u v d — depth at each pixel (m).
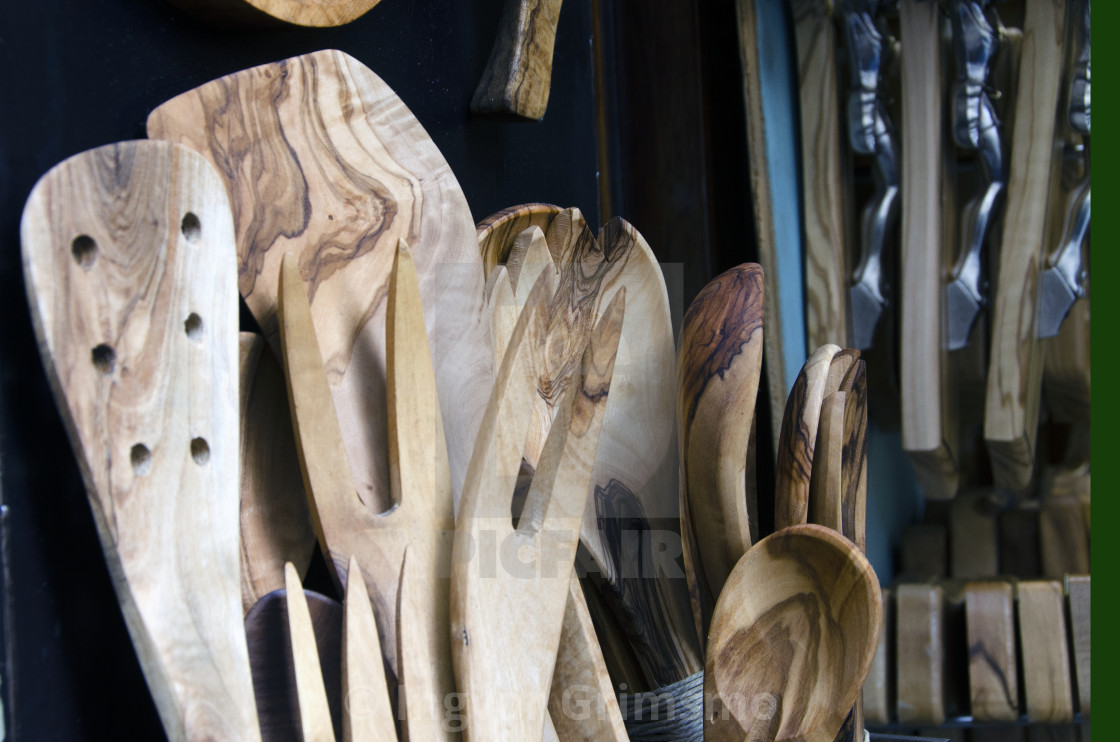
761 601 0.50
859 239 1.13
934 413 0.96
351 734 0.35
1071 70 0.96
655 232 0.99
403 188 0.51
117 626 0.39
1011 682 1.02
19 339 0.36
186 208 0.37
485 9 0.72
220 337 0.37
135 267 0.35
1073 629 1.03
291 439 0.44
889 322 1.09
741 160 1.06
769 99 1.00
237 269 0.41
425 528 0.43
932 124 0.96
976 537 1.23
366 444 0.45
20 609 0.35
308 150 0.47
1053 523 1.19
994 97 0.97
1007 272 0.95
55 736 0.36
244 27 0.48
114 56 0.42
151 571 0.33
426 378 0.45
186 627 0.34
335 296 0.46
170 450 0.35
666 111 0.99
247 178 0.43
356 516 0.41
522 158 0.78
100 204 0.34
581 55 0.90
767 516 1.00
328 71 0.49
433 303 0.51
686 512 0.54
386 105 0.52
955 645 1.10
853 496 0.59
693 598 0.54
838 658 0.49
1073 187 1.03
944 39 1.00
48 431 0.37
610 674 0.58
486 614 0.42
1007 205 0.95
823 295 1.01
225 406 0.37
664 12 0.99
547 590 0.45
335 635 0.40
